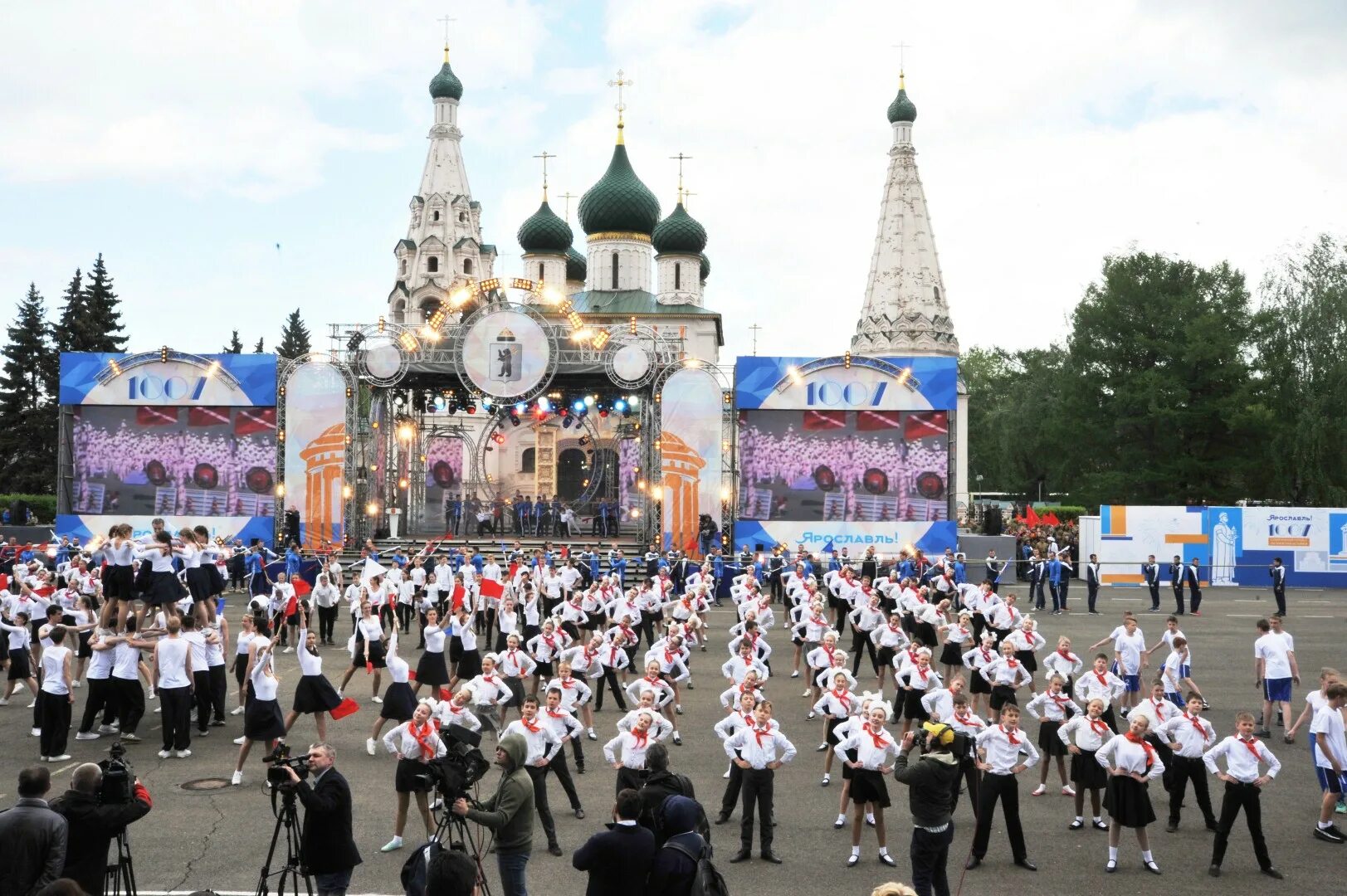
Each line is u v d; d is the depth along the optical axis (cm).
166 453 4391
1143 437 6253
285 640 2834
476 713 1559
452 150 7225
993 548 4538
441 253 7044
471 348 4297
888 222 6731
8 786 1577
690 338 6875
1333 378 5603
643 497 4556
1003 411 8431
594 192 7100
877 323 6669
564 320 6775
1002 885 1230
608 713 2138
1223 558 4462
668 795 983
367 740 1841
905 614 2531
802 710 2167
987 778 1293
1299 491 5866
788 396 4359
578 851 898
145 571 1911
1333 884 1234
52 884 628
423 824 1426
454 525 5469
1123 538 4500
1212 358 5906
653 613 2819
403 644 2878
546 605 2877
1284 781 1672
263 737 1588
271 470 4378
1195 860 1317
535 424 5719
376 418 4619
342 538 4294
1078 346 6438
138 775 1638
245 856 1291
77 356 4391
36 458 6819
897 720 2016
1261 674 1908
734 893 1199
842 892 1204
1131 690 2052
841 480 4356
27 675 2131
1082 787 1438
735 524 4366
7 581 2438
